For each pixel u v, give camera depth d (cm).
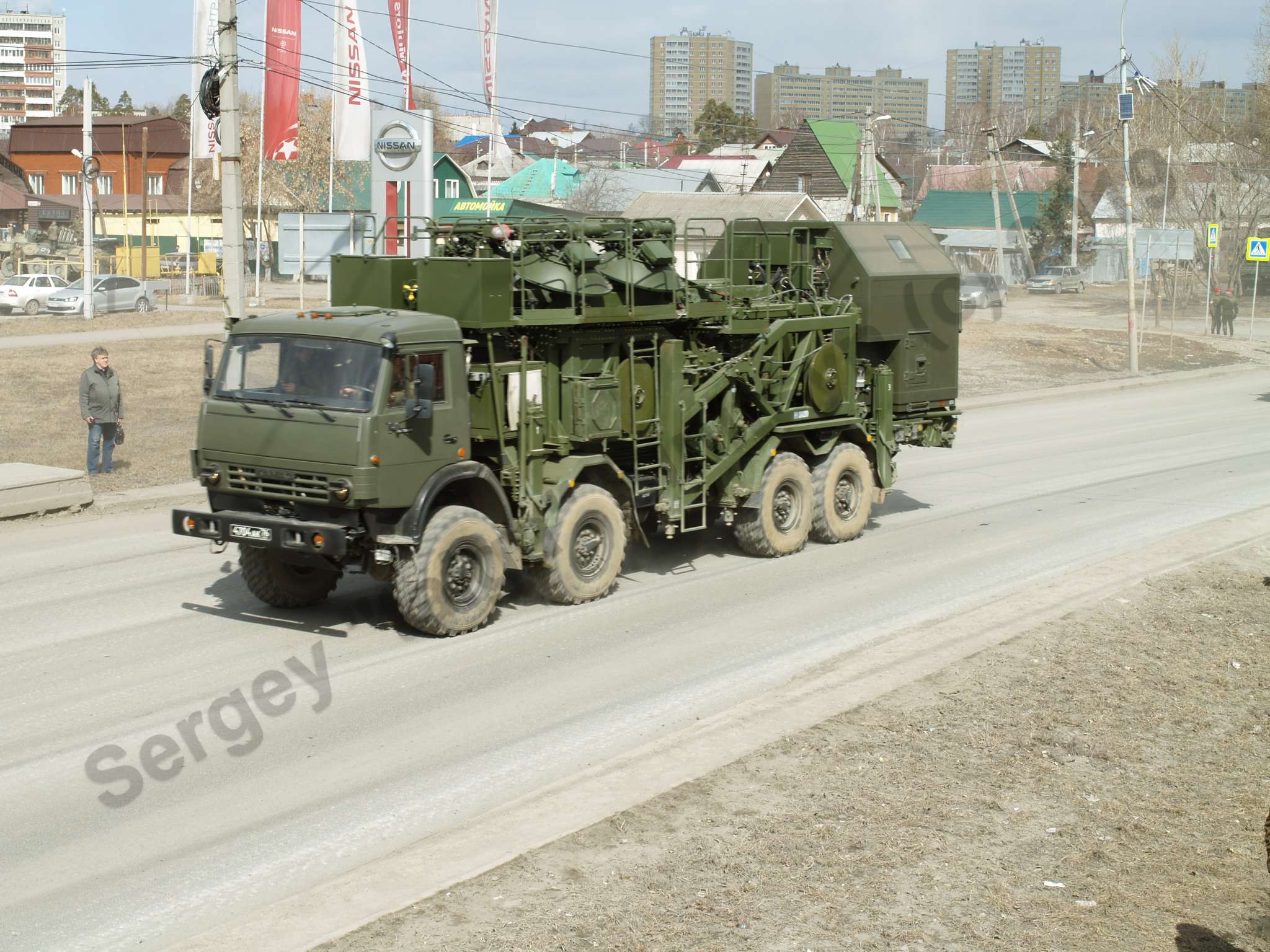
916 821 680
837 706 866
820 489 1412
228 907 607
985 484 1877
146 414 2367
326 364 1018
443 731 848
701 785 724
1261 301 6794
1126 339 4509
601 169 6400
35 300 4659
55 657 999
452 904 579
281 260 3262
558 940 547
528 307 1138
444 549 1040
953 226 8550
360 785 756
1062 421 2669
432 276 1101
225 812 717
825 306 1434
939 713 855
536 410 1133
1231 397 3158
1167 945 560
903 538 1484
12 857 659
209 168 8144
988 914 581
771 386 1356
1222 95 7950
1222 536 1457
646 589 1241
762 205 5353
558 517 1148
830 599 1200
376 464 995
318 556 1070
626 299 1190
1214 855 656
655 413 1249
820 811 691
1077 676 944
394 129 2959
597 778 734
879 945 550
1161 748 808
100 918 595
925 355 1540
